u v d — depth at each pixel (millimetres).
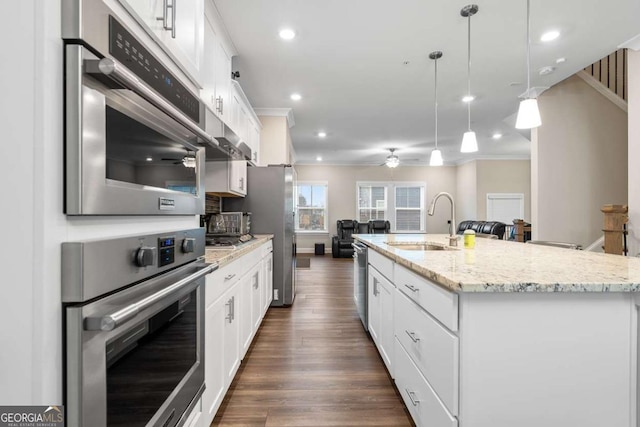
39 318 601
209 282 1476
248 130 3594
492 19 2453
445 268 1290
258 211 3791
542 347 1055
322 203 9531
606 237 2965
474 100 4266
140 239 851
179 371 1106
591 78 3930
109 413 744
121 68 666
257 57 3035
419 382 1426
